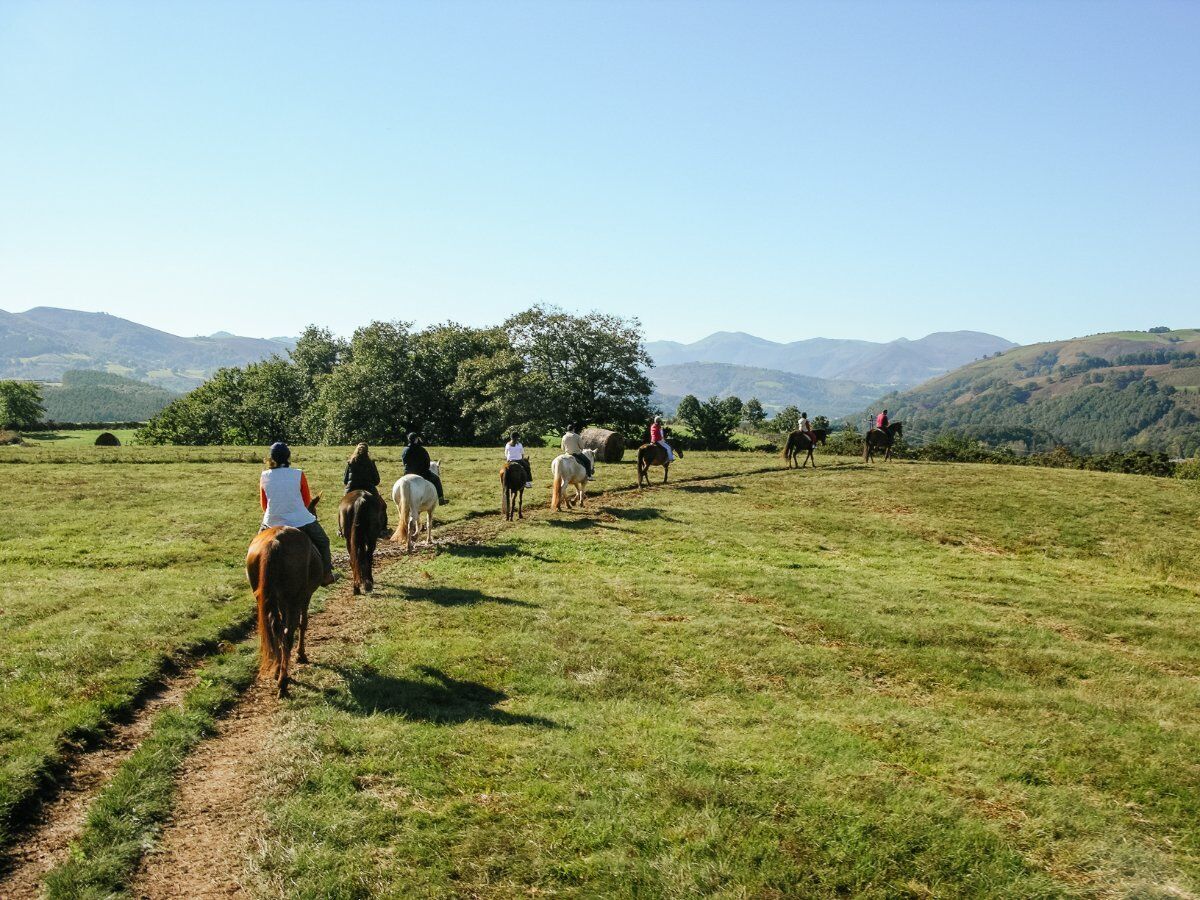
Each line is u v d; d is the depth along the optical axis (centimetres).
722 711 984
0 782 710
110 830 668
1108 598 1736
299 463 3703
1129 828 754
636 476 3409
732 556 1978
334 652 1131
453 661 1102
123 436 9056
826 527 2444
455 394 7150
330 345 8956
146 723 899
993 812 768
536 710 948
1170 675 1244
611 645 1200
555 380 7106
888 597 1608
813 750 868
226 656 1121
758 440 7819
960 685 1139
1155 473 4669
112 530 2103
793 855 662
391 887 600
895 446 4997
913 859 670
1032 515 2697
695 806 730
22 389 11700
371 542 1448
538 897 600
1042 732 971
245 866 627
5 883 602
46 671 988
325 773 763
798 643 1270
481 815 703
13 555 1770
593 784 759
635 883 616
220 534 2083
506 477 2305
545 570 1712
